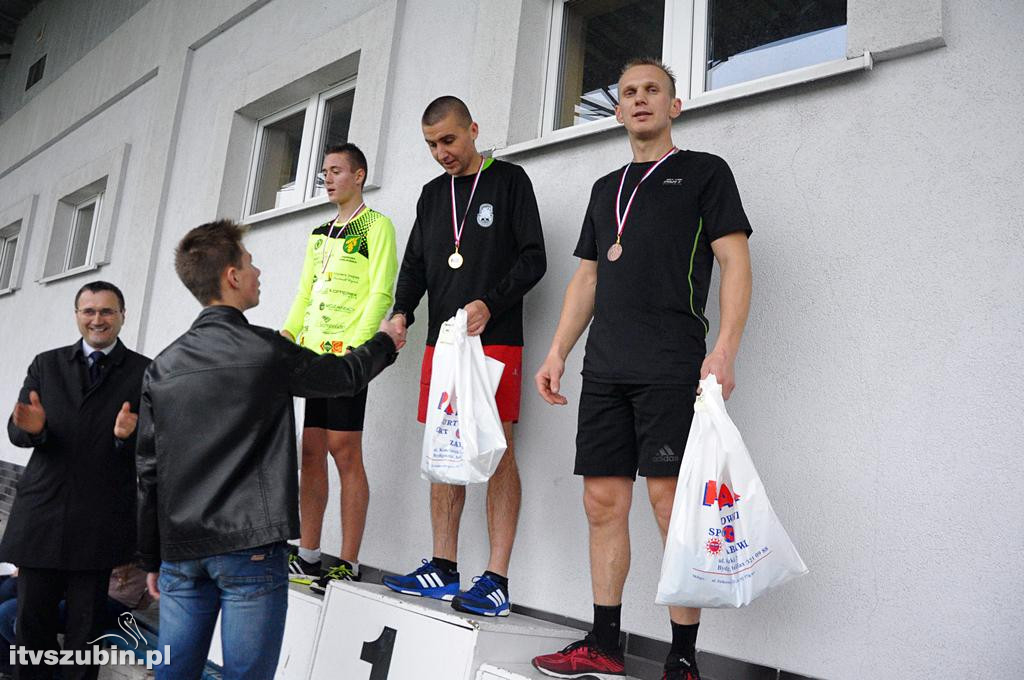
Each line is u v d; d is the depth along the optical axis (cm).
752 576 165
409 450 322
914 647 189
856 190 220
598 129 279
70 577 254
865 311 213
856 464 207
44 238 732
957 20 210
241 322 192
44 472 252
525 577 268
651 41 304
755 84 242
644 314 201
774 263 232
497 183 264
